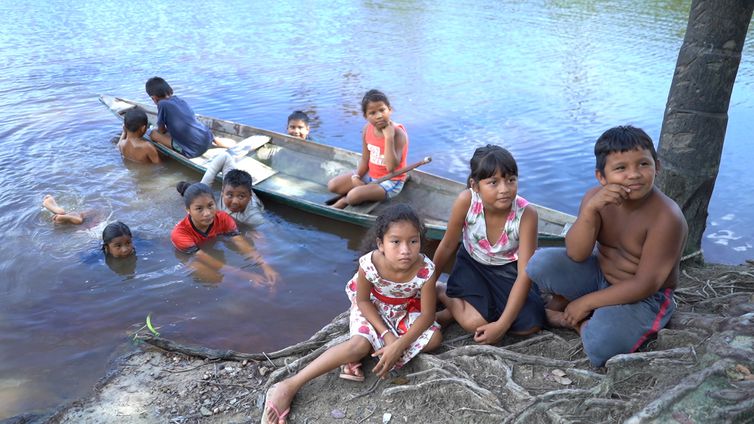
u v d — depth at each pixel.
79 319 3.94
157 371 3.31
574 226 2.91
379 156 5.71
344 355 2.96
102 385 3.20
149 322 3.80
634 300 2.84
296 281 4.47
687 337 2.79
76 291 4.29
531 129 7.78
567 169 6.63
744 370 2.26
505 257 3.33
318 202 5.87
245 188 5.31
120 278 4.47
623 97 8.95
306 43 12.43
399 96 9.09
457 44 12.29
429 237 5.07
